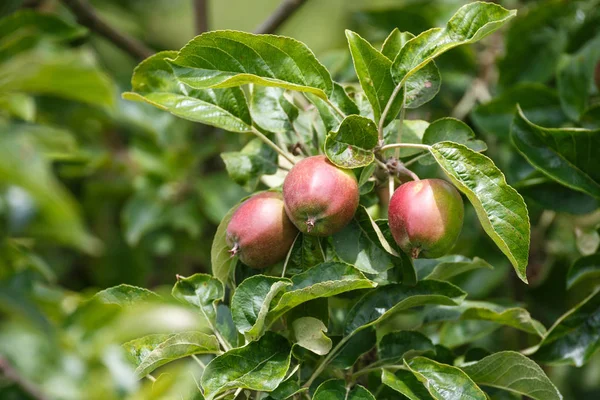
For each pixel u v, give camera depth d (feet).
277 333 3.53
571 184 3.84
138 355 3.54
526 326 3.76
